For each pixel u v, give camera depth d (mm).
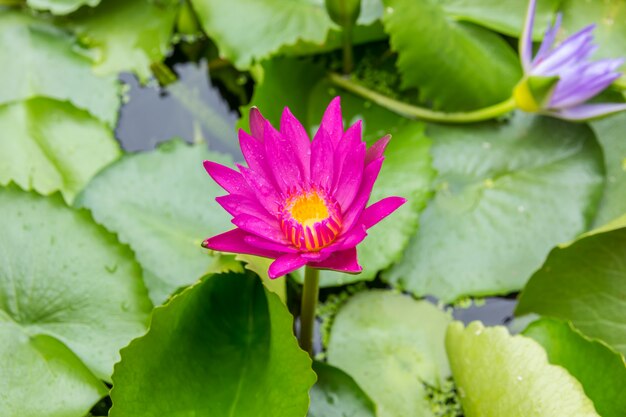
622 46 1473
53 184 1421
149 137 1503
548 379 1255
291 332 1246
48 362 1286
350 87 1503
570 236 1401
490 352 1286
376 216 1204
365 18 1496
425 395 1330
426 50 1453
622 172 1431
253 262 1274
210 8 1510
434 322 1369
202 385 1268
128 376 1243
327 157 1226
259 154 1231
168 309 1254
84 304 1317
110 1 1563
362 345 1356
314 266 1211
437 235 1408
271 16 1498
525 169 1437
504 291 1380
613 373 1265
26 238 1324
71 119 1459
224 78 1557
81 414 1274
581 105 1404
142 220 1393
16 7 1558
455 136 1463
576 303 1343
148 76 1531
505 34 1510
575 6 1489
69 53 1531
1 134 1432
